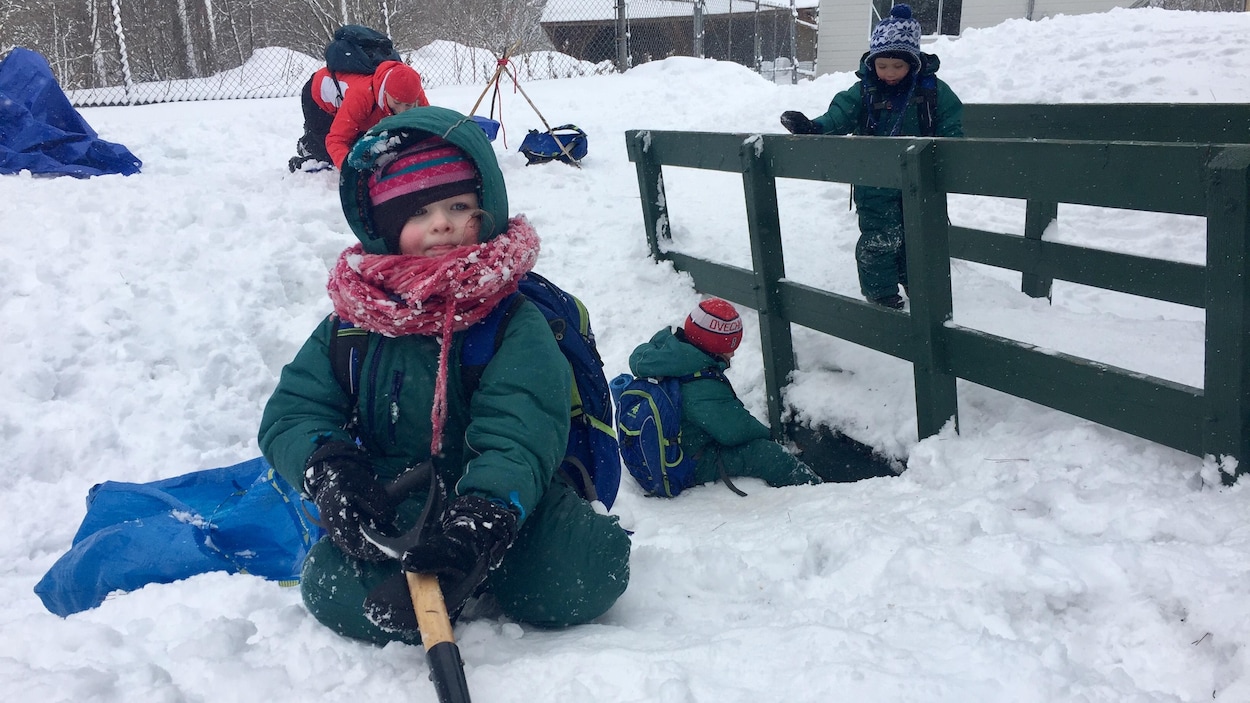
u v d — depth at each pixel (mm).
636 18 23766
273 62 18562
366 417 2236
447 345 2121
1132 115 4355
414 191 2154
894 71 4449
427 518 1922
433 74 19578
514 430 2068
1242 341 2451
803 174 4004
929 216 3367
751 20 26047
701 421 3826
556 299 2449
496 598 2260
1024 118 4777
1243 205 2359
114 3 14594
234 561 2789
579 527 2178
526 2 26562
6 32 27172
